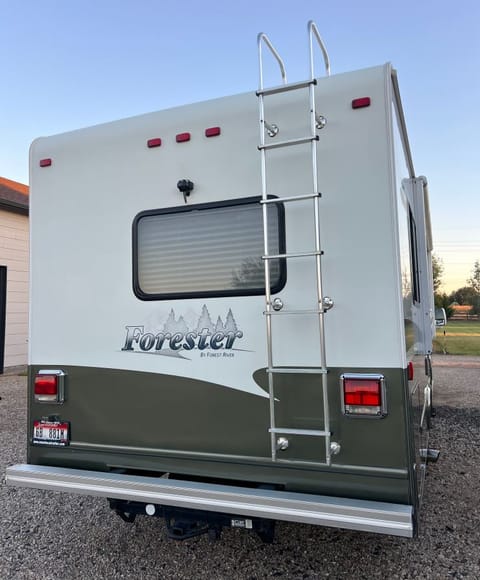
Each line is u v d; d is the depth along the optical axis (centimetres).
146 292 276
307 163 241
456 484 391
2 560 284
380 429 220
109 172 288
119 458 274
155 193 277
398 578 256
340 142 234
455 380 928
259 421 245
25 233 1172
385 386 220
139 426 271
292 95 245
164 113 278
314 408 233
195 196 267
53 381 289
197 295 262
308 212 240
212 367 256
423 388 353
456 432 548
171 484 241
